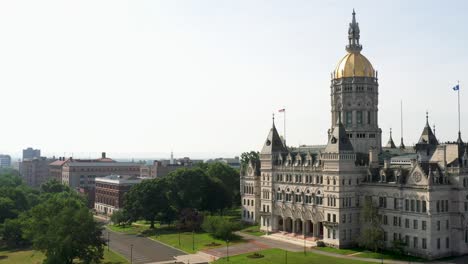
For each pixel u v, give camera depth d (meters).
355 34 167.00
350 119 162.75
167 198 193.62
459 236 127.31
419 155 145.12
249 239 159.38
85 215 124.62
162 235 175.88
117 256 140.00
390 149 175.25
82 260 133.50
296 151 173.38
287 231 165.88
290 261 123.44
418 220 127.06
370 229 133.00
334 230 141.75
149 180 197.25
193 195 195.50
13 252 153.38
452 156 133.62
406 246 130.12
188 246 152.88
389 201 136.38
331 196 143.62
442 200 127.00
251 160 193.38
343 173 141.75
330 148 145.00
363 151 161.25
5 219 169.38
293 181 162.12
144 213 190.38
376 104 164.62
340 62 167.62
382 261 118.62
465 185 129.12
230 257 132.62
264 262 123.38
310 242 148.88
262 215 174.50
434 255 124.25
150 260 134.38
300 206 158.25
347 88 163.00
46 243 119.06
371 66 165.00
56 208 134.38
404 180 133.38
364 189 144.00
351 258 126.00
